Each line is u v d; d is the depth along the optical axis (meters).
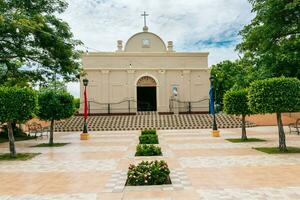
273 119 26.80
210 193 5.91
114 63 29.92
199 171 8.00
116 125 25.11
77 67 18.41
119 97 29.53
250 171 7.87
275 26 17.17
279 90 10.93
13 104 11.17
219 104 39.56
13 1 15.77
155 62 30.14
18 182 7.25
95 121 26.30
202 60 30.39
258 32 17.88
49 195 6.08
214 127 17.89
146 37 30.64
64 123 25.89
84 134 17.77
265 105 11.07
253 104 11.66
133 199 5.66
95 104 29.33
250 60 19.80
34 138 19.09
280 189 6.11
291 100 10.84
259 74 18.53
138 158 10.38
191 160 9.72
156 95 29.88
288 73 17.55
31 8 16.69
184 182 6.83
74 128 24.61
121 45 31.14
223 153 11.09
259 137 16.62
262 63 18.45
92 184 6.86
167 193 5.99
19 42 16.08
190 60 30.33
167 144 14.16
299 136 16.61
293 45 17.45
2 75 18.73
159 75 29.86
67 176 7.77
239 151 11.52
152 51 30.56
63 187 6.67
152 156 10.72
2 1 14.80
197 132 20.91
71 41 17.59
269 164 8.77
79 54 18.31
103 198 5.77
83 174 7.96
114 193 6.09
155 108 30.17
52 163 9.81
